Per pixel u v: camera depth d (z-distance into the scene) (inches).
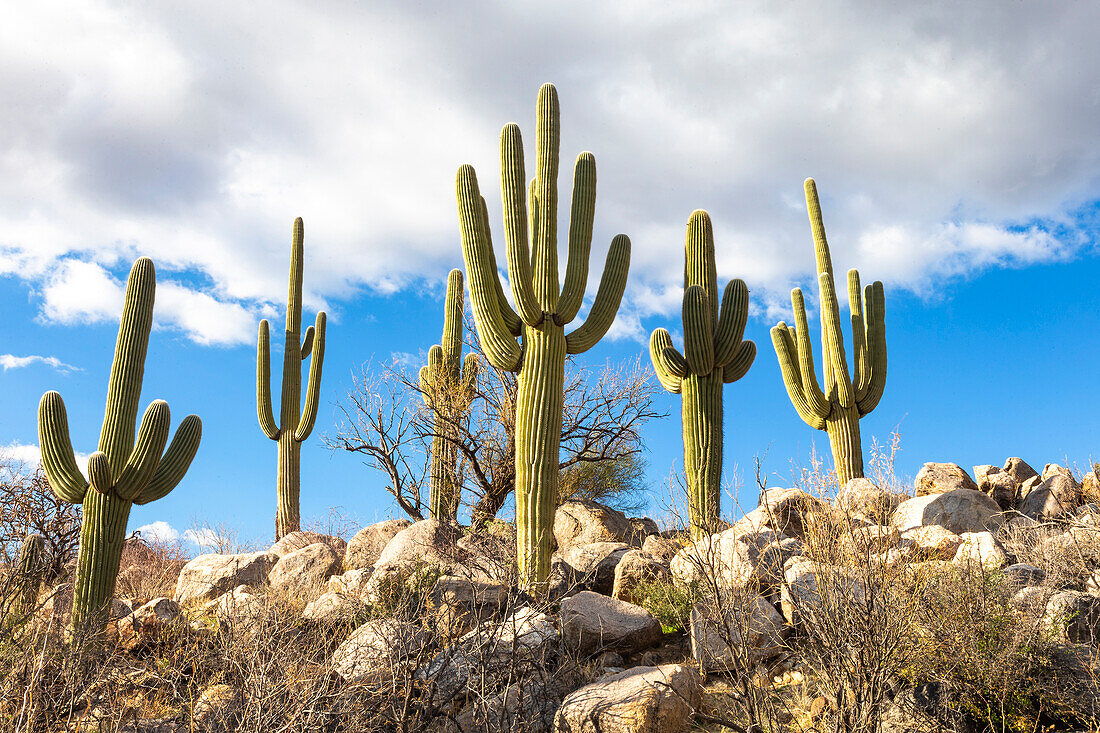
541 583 275.1
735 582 203.5
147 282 340.8
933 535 245.0
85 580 296.7
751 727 161.8
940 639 169.6
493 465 467.5
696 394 339.0
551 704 190.1
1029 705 162.2
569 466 471.8
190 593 360.8
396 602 255.8
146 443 320.2
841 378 417.1
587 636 220.8
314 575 342.3
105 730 197.8
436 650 213.6
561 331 319.0
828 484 183.2
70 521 287.6
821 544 177.0
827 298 432.1
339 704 181.8
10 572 249.0
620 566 268.7
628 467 494.0
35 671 201.2
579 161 329.1
